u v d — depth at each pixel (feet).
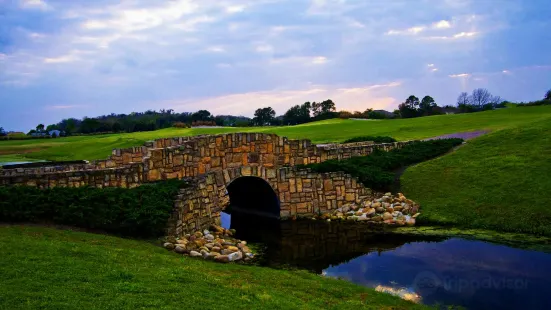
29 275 40.55
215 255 69.10
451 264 67.21
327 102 508.94
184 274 48.67
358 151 124.06
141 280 43.62
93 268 45.16
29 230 59.36
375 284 60.08
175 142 104.99
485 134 139.85
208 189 87.97
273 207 106.42
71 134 426.51
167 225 73.61
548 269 63.67
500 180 98.12
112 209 70.33
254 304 42.19
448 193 99.86
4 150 249.34
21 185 68.44
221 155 95.81
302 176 103.30
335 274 64.28
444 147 130.31
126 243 62.85
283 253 75.97
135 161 103.40
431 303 53.36
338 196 105.70
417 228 88.74
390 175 111.75
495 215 86.17
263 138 102.58
